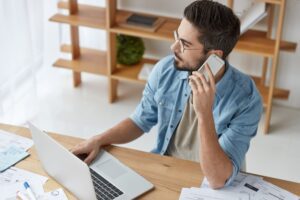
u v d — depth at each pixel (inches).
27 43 129.5
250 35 125.5
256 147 123.8
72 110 136.3
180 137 76.5
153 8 139.0
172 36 124.7
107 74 136.0
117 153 70.0
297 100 138.9
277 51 117.6
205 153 63.9
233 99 69.7
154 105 77.8
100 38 149.3
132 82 148.9
